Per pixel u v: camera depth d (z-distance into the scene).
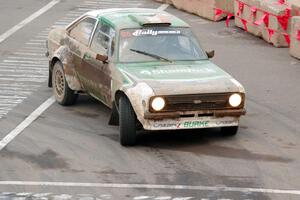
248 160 21.11
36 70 32.00
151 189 18.72
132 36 23.84
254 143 22.69
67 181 19.28
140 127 22.59
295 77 31.45
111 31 24.16
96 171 20.08
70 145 22.28
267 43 38.34
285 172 20.14
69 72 25.83
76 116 25.33
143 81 21.84
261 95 28.47
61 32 27.23
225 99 21.92
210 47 37.25
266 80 30.86
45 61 33.75
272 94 28.64
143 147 22.22
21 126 24.16
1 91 28.45
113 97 22.81
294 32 34.94
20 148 21.98
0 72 31.52
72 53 25.70
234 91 21.97
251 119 25.28
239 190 18.70
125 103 21.86
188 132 23.78
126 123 21.78
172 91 21.39
